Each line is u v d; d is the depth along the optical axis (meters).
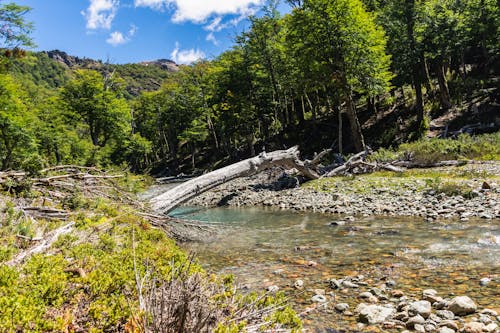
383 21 34.69
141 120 82.25
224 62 51.75
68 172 14.18
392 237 9.45
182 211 19.92
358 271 7.00
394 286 6.00
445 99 33.97
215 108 53.22
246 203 20.42
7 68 26.55
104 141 41.94
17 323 3.31
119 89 43.25
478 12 37.34
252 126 50.91
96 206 10.86
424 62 35.41
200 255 9.51
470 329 4.21
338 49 28.59
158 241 8.64
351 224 11.74
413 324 4.50
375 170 22.16
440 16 32.62
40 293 4.05
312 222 13.04
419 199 13.77
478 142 22.00
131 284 4.47
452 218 10.88
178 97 65.62
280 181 24.08
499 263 6.57
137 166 79.62
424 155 21.39
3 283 4.15
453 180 15.68
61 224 8.55
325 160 29.30
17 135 28.56
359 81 29.33
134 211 10.90
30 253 5.91
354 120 29.12
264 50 43.06
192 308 3.29
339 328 4.65
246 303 4.17
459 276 6.13
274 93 46.62
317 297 5.70
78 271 4.96
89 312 3.76
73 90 39.56
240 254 9.38
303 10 30.27
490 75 38.59
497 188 13.02
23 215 8.74
